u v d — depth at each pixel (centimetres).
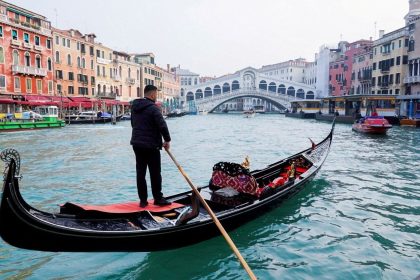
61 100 3603
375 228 650
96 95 4612
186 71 9806
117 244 433
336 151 1680
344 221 684
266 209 645
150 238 452
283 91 8156
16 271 491
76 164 1307
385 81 4662
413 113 3728
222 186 638
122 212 467
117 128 3231
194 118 6038
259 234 618
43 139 2198
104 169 1209
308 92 7925
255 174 783
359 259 530
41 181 1019
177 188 937
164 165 1287
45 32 3594
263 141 2234
